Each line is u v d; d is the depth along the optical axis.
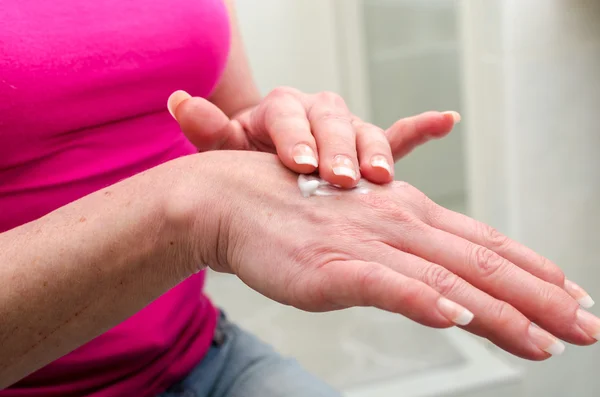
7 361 0.38
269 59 1.27
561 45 0.80
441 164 1.34
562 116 0.82
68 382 0.49
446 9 1.25
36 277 0.37
